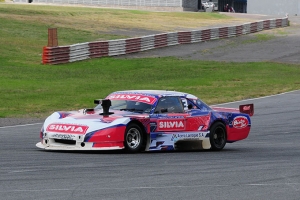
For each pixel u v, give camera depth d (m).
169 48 80.19
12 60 62.09
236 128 24.56
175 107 22.86
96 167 17.91
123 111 22.23
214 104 41.78
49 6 123.62
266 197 14.05
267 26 108.31
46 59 61.66
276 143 26.47
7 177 16.00
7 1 149.62
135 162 19.17
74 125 20.98
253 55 77.19
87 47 66.50
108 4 145.25
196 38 87.50
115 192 14.20
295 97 45.94
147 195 13.94
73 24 93.06
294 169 18.62
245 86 52.72
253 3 156.62
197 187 15.09
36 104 39.22
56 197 13.50
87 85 50.25
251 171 18.02
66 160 19.22
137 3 143.12
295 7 153.38
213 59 72.50
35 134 27.03
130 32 91.69
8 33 77.81
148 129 21.70
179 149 22.83
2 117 33.62
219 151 23.61
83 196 13.66
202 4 152.00
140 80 55.09
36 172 16.84
